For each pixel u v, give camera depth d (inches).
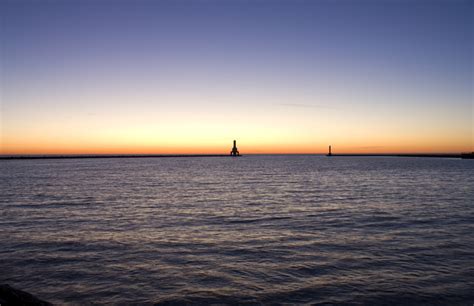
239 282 462.3
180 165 6102.4
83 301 409.1
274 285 451.8
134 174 3152.1
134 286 450.9
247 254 586.9
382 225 815.7
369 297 414.9
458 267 511.2
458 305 394.3
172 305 398.6
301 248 621.3
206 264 535.8
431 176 2605.8
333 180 2316.7
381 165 5339.6
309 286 447.5
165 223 861.8
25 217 940.6
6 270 509.7
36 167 4783.5
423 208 1064.2
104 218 930.1
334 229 778.8
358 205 1144.8
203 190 1700.3
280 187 1839.3
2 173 3201.3
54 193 1537.9
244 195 1473.9
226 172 3553.2
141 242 668.7
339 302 403.5
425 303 399.2
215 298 415.2
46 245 644.7
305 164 6309.1
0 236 715.4
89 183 2103.8
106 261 550.6
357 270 503.5
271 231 764.0
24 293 382.3
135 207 1133.7
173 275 488.7
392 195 1423.5
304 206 1136.2
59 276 486.0
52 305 382.0
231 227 810.2
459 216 920.9
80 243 660.1
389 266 518.9
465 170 3503.9
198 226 823.7
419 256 565.6
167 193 1561.3
